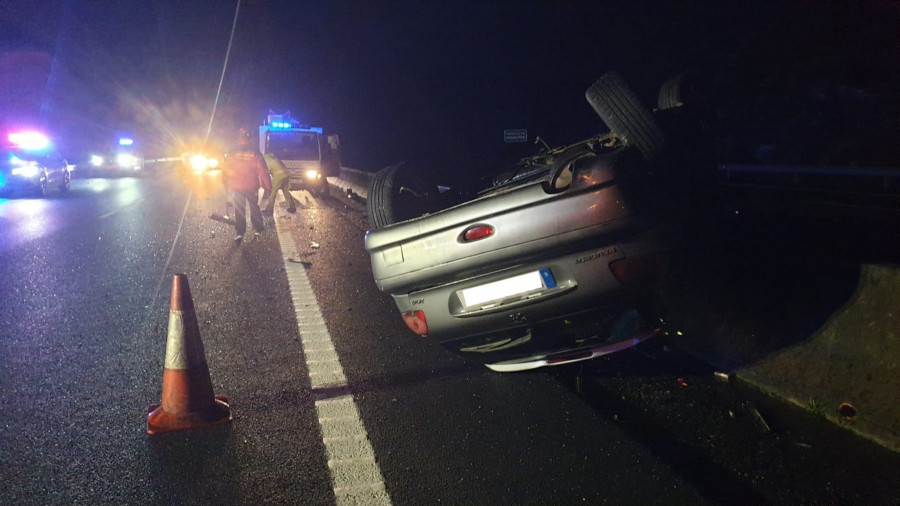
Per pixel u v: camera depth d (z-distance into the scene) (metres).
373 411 4.71
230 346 6.30
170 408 4.49
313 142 26.36
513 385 5.11
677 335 5.51
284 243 12.83
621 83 4.69
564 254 4.53
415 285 4.98
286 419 4.62
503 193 4.67
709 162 5.31
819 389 4.39
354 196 23.86
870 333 4.27
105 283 9.17
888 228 9.30
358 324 7.03
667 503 3.42
